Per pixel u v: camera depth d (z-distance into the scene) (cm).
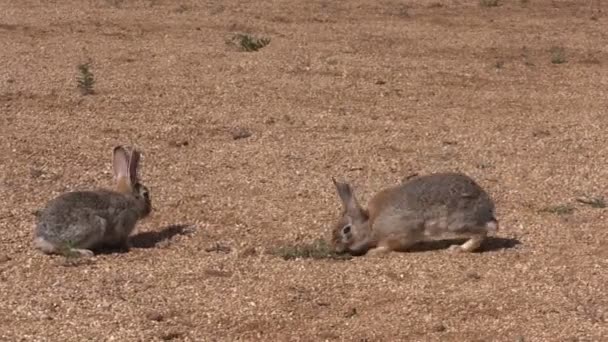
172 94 2005
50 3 2981
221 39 2539
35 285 1141
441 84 2169
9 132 1739
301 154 1656
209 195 1455
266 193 1470
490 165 1628
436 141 1753
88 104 1923
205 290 1135
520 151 1711
